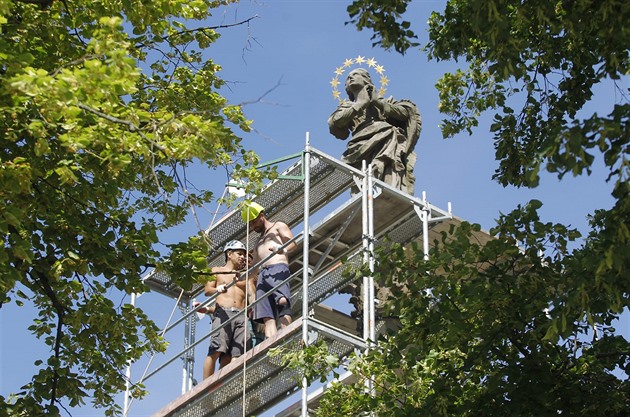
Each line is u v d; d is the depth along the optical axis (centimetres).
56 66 1767
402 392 1781
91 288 1853
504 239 1664
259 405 2214
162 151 1559
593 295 1511
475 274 1662
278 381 2178
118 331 1827
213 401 2236
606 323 1689
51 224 1783
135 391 1880
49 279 1828
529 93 1891
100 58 1559
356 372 1823
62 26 1808
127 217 1841
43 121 1587
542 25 1736
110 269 1823
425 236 2334
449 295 1670
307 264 2141
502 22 1534
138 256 1828
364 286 2181
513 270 1664
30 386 1798
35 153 1598
